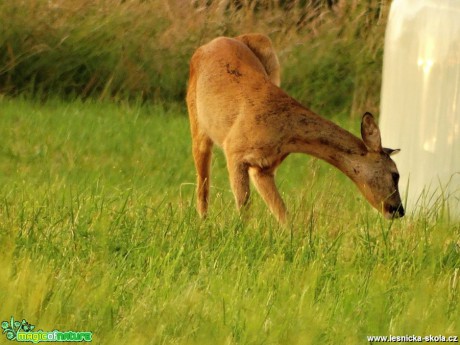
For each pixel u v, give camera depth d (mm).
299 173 33906
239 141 26031
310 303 18547
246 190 26016
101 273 19906
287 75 45562
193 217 24203
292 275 20141
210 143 28297
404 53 28109
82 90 43688
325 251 22031
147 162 33938
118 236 22312
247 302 18281
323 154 25891
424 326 17969
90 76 43844
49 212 23594
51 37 43750
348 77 45594
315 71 45719
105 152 35062
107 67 44031
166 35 45094
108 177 31297
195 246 22125
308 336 17172
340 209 26594
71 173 31344
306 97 45406
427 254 22000
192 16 45906
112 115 40500
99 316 17828
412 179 27922
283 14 47125
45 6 44125
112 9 45062
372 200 25844
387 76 28766
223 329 17391
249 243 22547
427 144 27609
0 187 27984
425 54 27641
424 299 18703
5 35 43156
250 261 21422
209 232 23016
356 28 46562
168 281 19438
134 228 22766
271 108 25875
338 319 18141
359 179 25781
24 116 38625
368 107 45062
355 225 24547
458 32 27234
